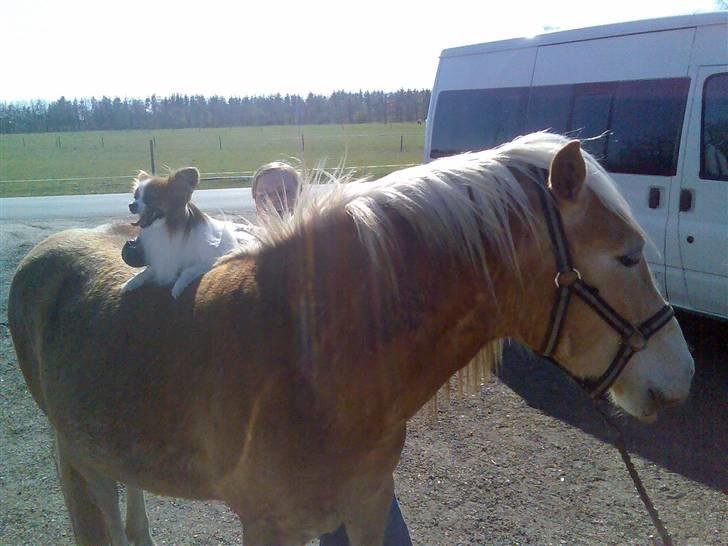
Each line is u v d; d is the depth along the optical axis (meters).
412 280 1.82
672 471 3.76
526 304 1.88
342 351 1.81
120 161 28.75
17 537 3.24
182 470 2.06
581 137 5.87
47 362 2.45
